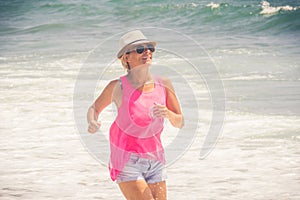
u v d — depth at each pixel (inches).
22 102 658.2
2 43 1380.4
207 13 1585.9
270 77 776.3
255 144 481.1
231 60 932.0
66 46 1247.5
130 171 274.5
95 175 418.6
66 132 532.1
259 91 686.5
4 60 1048.2
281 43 1157.7
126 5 1920.5
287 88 699.4
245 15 1513.3
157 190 278.8
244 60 928.9
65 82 774.5
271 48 1079.6
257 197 370.0
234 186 391.2
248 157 450.6
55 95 689.0
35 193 385.1
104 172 425.4
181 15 1630.2
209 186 392.8
